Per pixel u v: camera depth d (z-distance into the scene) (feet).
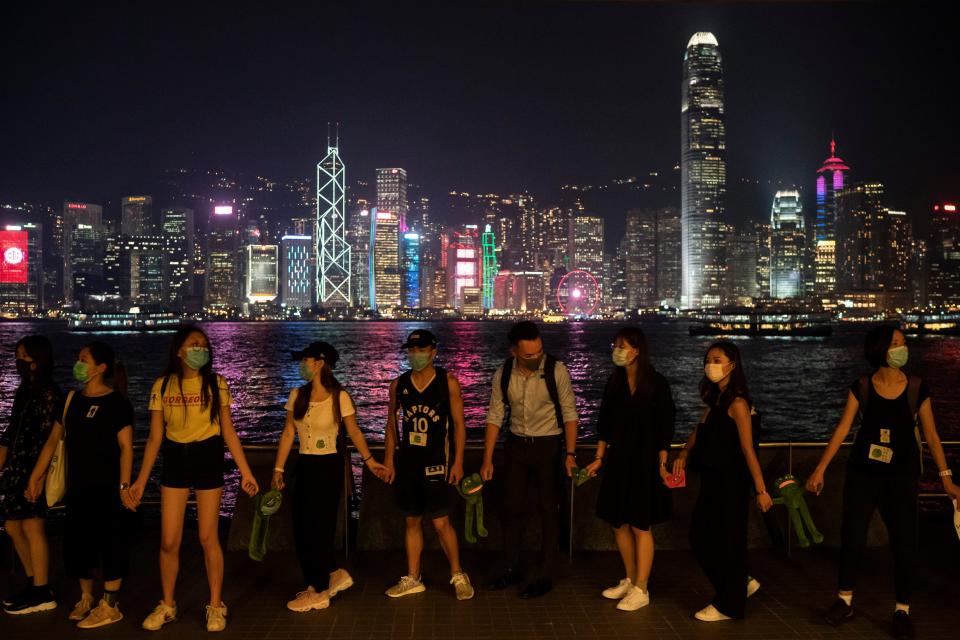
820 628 15.43
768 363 250.78
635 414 16.61
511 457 17.89
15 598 16.43
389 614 16.15
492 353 291.79
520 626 15.51
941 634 15.01
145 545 21.36
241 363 230.07
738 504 15.89
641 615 16.15
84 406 15.85
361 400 131.95
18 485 16.26
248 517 20.83
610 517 16.74
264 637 14.96
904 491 15.20
